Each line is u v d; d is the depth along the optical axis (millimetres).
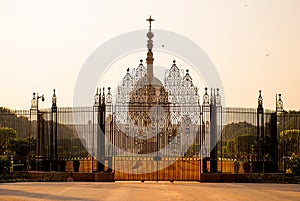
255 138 29188
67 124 28859
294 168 27875
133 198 19547
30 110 29641
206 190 22688
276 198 19859
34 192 21438
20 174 28672
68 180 27469
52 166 29016
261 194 21172
